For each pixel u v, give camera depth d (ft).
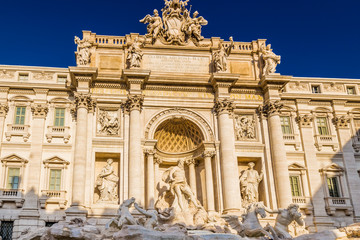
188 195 126.62
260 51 152.46
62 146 132.36
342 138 148.77
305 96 151.02
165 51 148.56
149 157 132.57
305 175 141.90
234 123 142.72
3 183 126.72
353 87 159.02
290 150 144.66
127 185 127.34
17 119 135.44
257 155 138.92
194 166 141.59
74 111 136.77
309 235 87.45
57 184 128.98
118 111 137.69
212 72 146.92
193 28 151.02
